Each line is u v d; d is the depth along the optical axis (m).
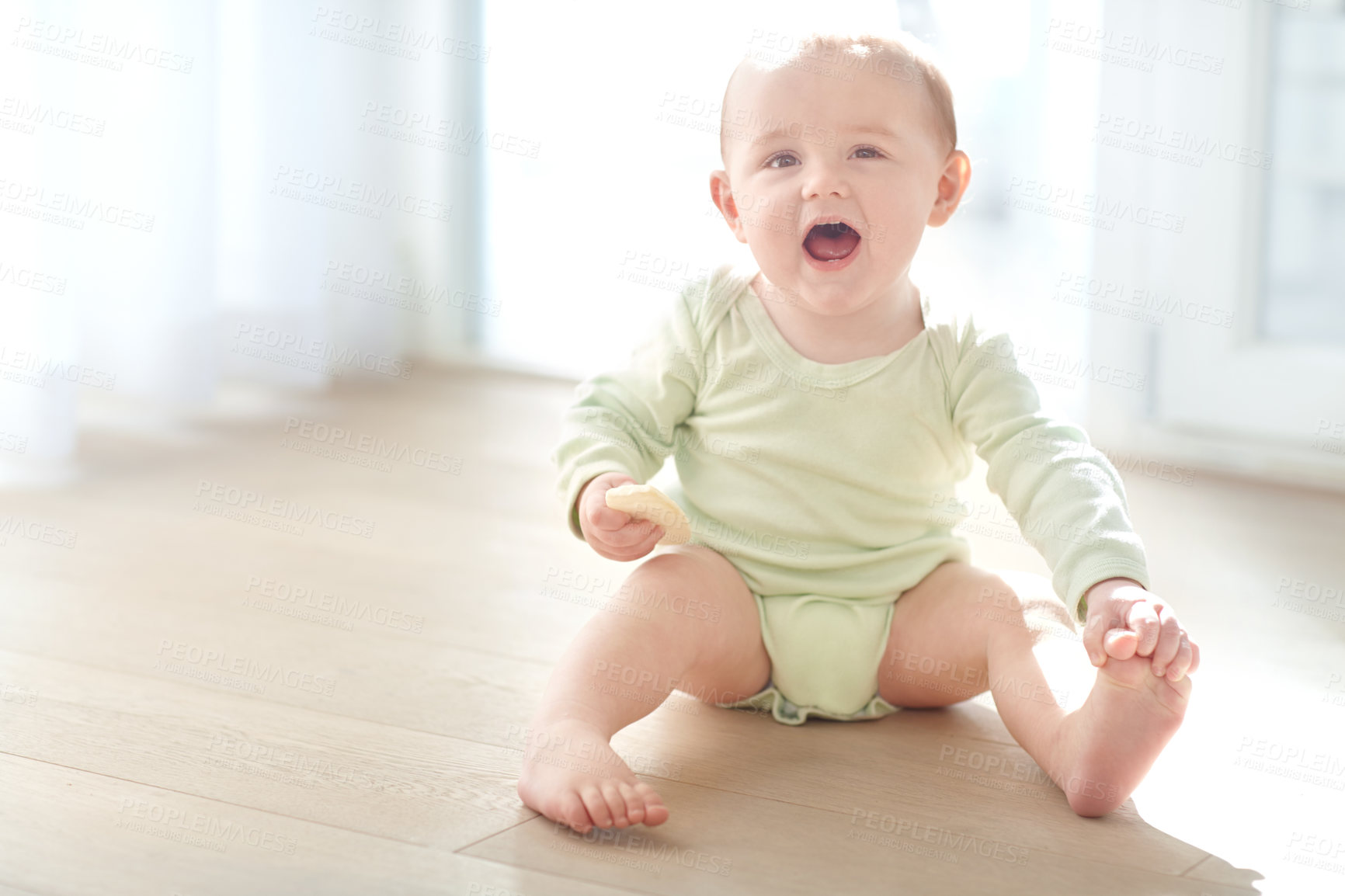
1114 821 0.89
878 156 1.02
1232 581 1.53
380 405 2.55
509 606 1.37
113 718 1.01
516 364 2.98
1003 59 2.47
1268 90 2.06
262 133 2.62
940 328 1.08
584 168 2.93
